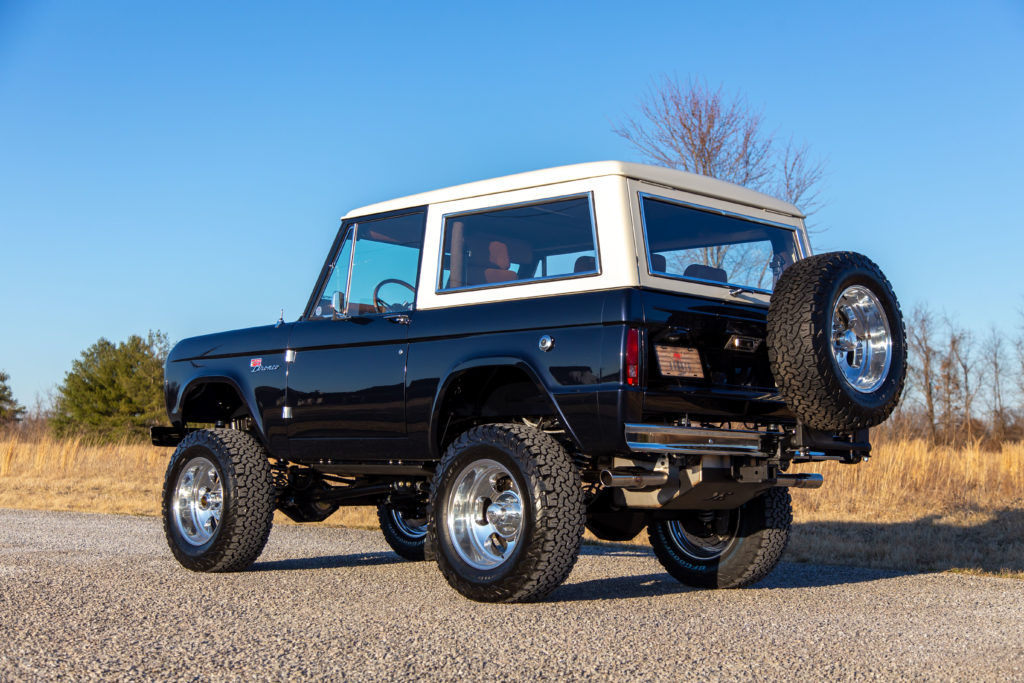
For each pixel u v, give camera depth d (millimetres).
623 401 4801
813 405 5035
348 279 6555
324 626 4547
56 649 4000
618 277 5082
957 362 34812
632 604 5344
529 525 4965
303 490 7328
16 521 10523
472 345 5496
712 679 3582
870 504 11906
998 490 12875
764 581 6703
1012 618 5090
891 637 4473
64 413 47812
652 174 5391
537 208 5516
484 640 4234
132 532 9305
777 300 5125
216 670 3658
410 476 6672
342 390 6262
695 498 5414
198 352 7402
